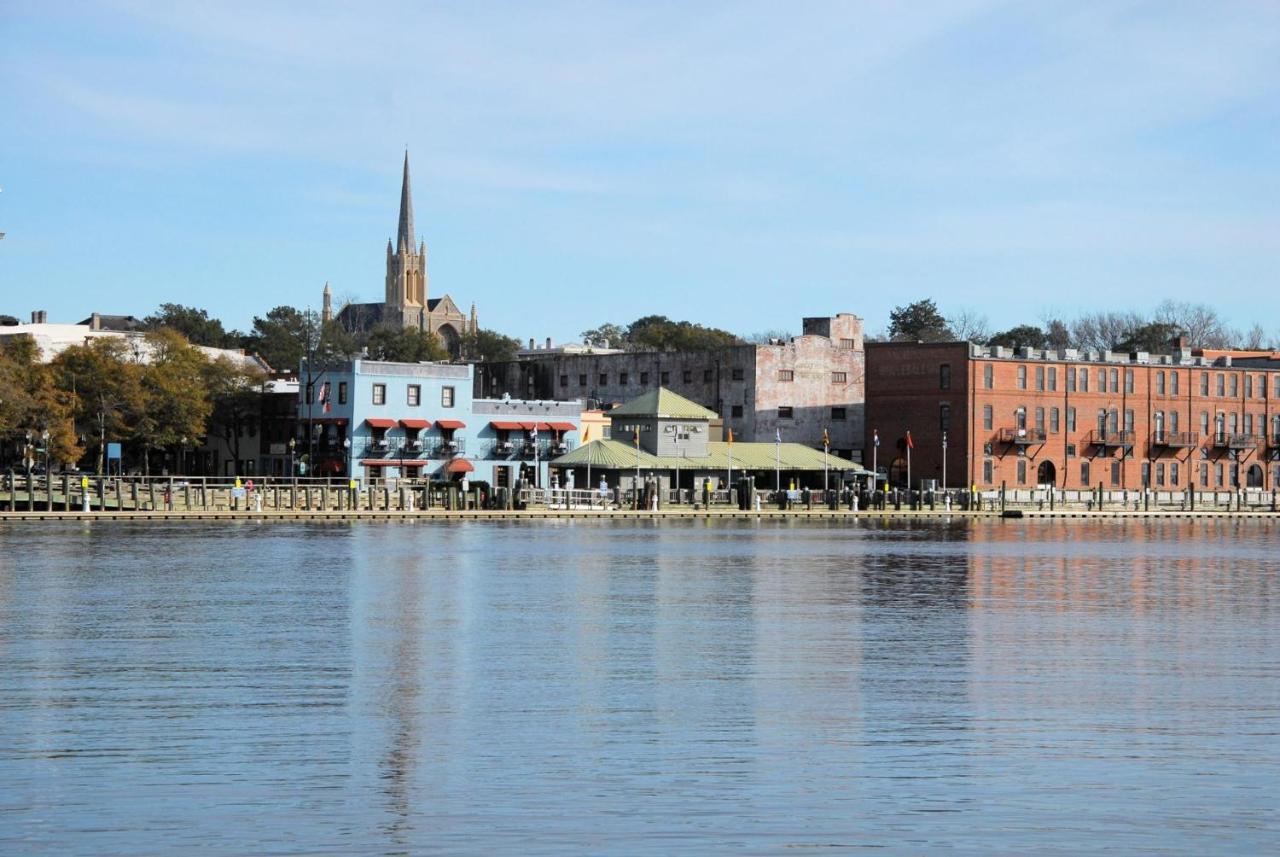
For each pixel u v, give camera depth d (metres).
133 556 92.31
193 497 150.88
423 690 42.72
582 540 116.50
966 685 44.12
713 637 54.62
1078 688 43.75
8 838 28.06
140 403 172.00
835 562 94.12
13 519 135.50
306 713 39.25
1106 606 67.44
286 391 198.62
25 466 157.75
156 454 196.62
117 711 39.38
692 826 29.06
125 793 31.09
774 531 137.50
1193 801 30.98
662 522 154.25
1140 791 31.73
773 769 33.44
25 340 189.12
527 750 35.09
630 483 183.12
